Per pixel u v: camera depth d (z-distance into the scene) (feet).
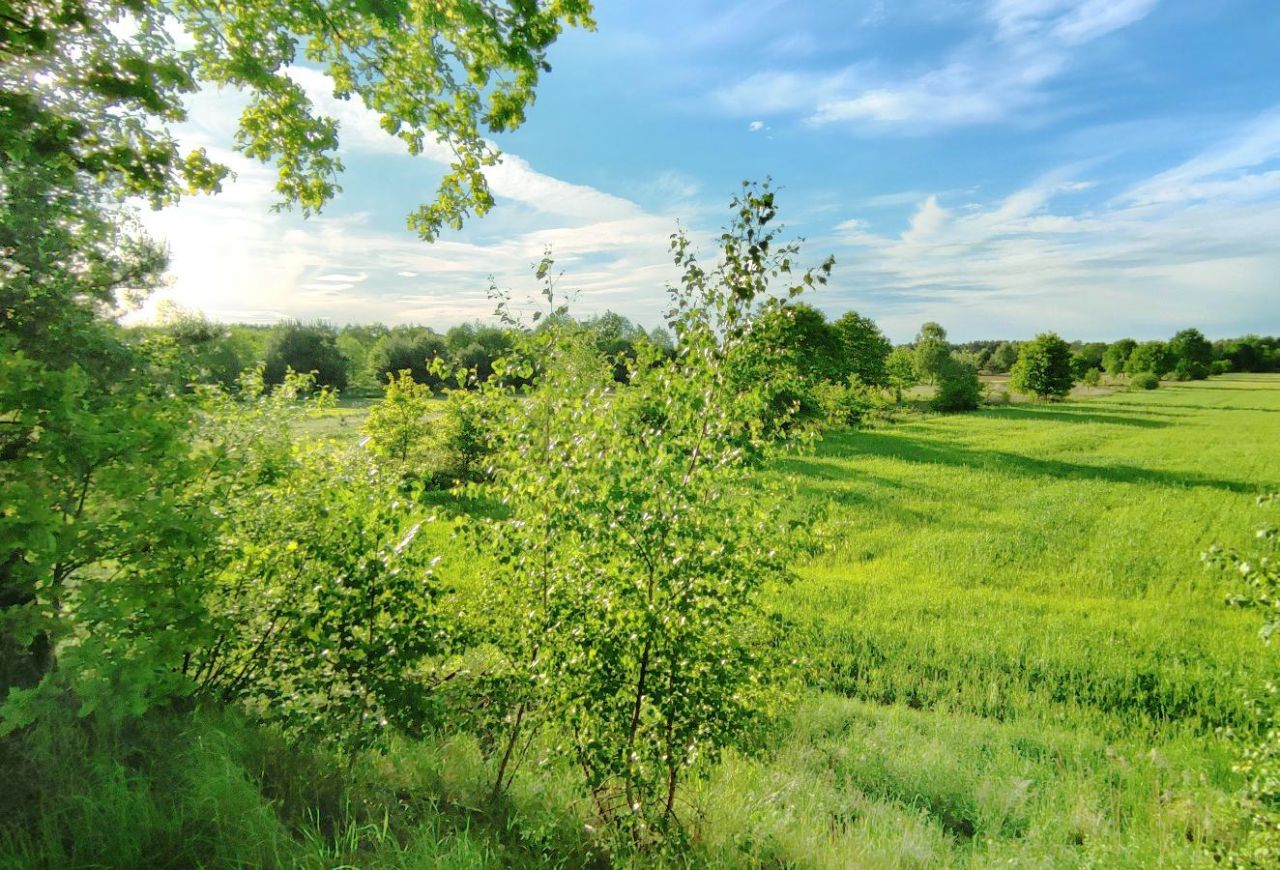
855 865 16.44
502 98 24.21
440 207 26.86
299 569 17.43
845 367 174.60
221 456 15.43
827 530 18.19
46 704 11.28
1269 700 18.06
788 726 24.97
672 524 15.47
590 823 16.71
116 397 15.83
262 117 24.49
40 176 16.25
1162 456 111.34
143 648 12.16
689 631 15.37
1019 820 20.29
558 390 17.66
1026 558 53.62
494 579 18.43
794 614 38.27
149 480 13.17
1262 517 66.44
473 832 15.39
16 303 15.62
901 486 82.48
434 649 16.62
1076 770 23.68
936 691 30.55
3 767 12.73
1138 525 63.67
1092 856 17.71
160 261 20.07
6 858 10.89
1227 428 153.17
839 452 113.70
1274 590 16.38
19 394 11.62
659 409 17.34
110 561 13.97
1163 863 17.39
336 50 22.88
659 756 15.26
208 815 12.92
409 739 19.53
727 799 18.47
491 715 16.90
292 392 21.39
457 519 18.26
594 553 16.49
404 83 23.90
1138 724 27.45
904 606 41.01
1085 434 141.69
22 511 11.03
